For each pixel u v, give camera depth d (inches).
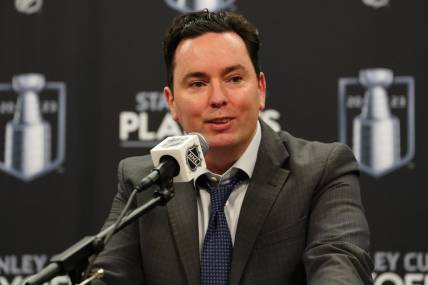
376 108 287.0
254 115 169.2
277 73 290.5
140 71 297.1
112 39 299.1
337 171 173.6
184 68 167.0
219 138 165.8
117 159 295.1
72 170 296.4
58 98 298.5
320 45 290.5
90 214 295.1
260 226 168.6
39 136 297.6
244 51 167.9
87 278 122.6
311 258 153.9
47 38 300.8
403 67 287.1
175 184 179.8
